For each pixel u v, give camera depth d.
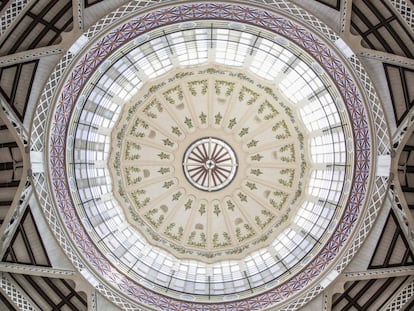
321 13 22.09
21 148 22.56
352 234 25.11
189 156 33.69
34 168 23.12
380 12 21.31
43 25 21.45
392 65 22.27
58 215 24.59
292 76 27.75
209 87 31.78
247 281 28.33
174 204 33.44
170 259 30.86
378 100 23.00
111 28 22.55
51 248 24.45
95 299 25.31
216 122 33.25
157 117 32.28
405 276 24.55
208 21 23.56
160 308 26.27
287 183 32.03
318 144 29.64
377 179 24.17
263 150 33.06
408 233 23.78
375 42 22.36
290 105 30.58
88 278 25.16
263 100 31.59
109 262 26.92
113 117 29.59
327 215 27.42
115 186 31.16
